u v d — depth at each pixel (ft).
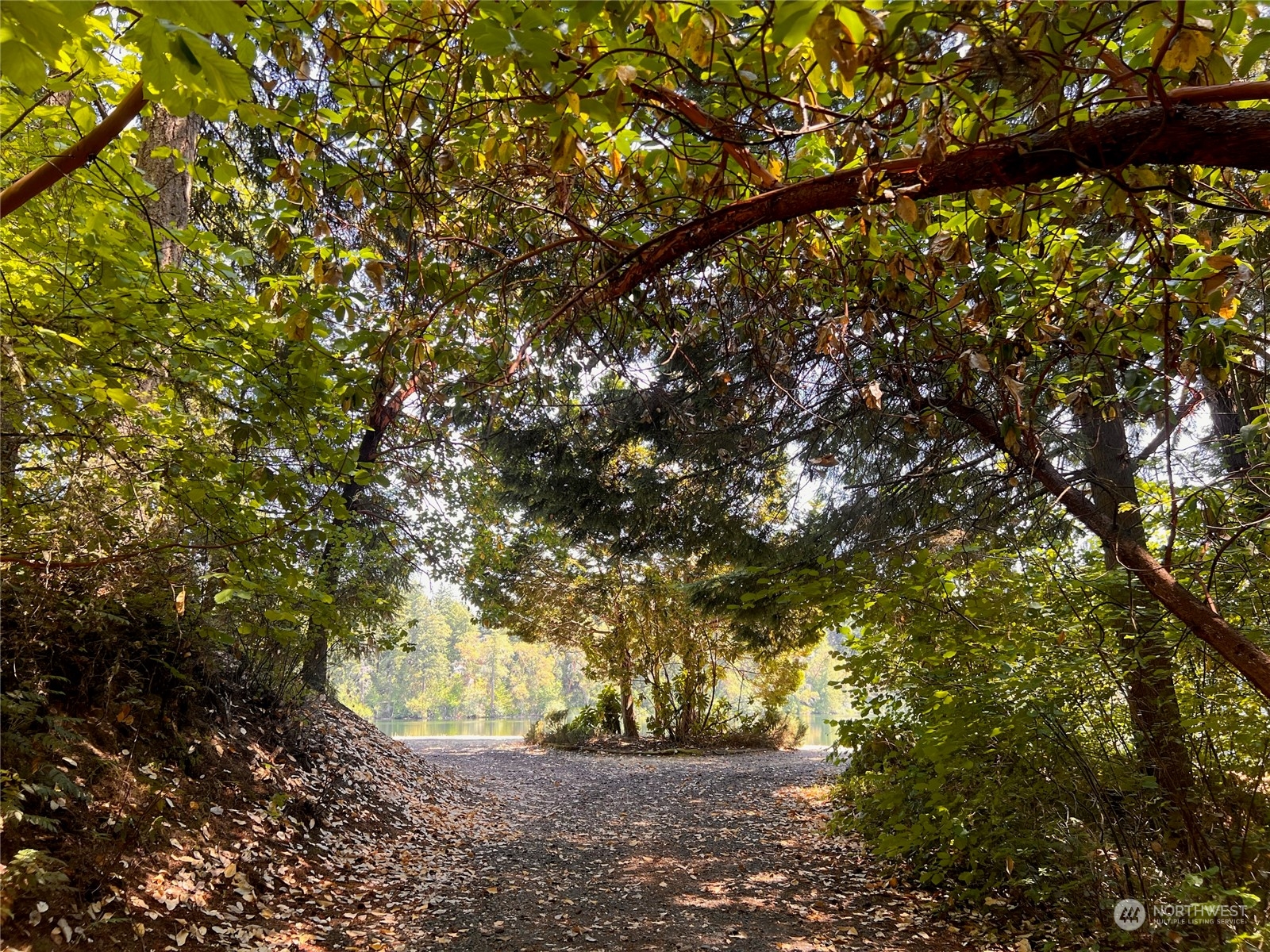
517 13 6.21
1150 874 12.87
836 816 21.20
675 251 7.82
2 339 9.40
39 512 13.19
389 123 8.50
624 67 5.64
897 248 10.31
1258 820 12.59
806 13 4.55
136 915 12.46
